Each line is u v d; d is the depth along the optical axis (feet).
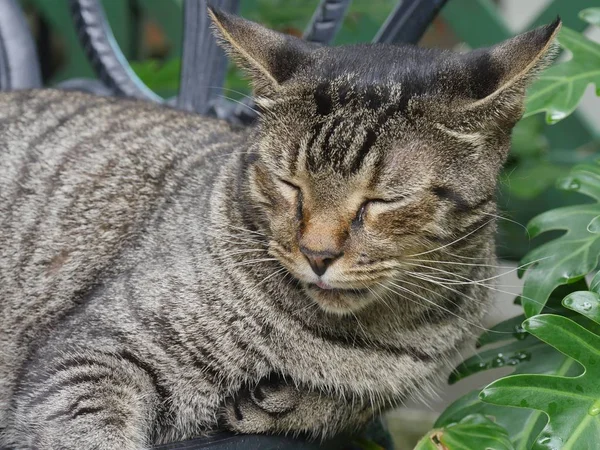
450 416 3.27
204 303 3.27
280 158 3.16
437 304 3.29
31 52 3.99
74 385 3.22
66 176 3.48
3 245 3.47
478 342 3.43
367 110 3.11
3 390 3.43
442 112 3.12
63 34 5.03
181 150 3.50
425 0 3.66
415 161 3.11
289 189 3.17
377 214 3.12
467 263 3.22
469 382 4.50
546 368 3.31
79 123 3.56
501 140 3.18
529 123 4.27
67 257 3.43
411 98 3.12
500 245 3.72
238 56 3.22
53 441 3.20
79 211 3.45
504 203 3.64
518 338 3.38
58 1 4.95
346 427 3.35
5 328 3.44
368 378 3.32
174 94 4.69
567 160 4.43
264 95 3.20
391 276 3.17
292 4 4.72
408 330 3.32
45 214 3.46
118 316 3.27
